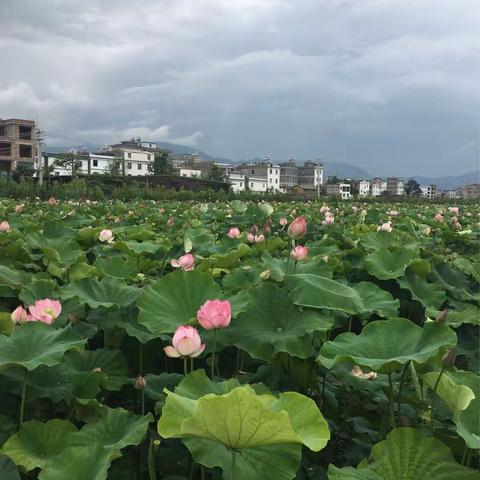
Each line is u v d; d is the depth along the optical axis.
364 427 2.82
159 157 102.44
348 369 2.85
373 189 148.50
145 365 3.29
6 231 6.60
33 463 2.07
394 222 11.22
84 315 3.38
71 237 6.50
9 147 87.31
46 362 2.31
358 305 3.09
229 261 5.00
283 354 3.00
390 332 2.53
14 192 28.17
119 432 2.25
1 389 2.39
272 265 4.23
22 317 2.82
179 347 2.31
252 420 1.61
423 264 4.82
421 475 1.96
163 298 3.16
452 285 5.43
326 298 3.05
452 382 2.11
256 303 3.10
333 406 2.99
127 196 34.72
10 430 2.34
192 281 3.24
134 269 4.31
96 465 1.94
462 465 2.14
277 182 135.12
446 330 2.37
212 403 1.58
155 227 9.30
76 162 85.56
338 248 6.26
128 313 3.31
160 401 2.48
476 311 3.94
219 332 2.97
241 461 1.85
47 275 4.66
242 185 123.81
